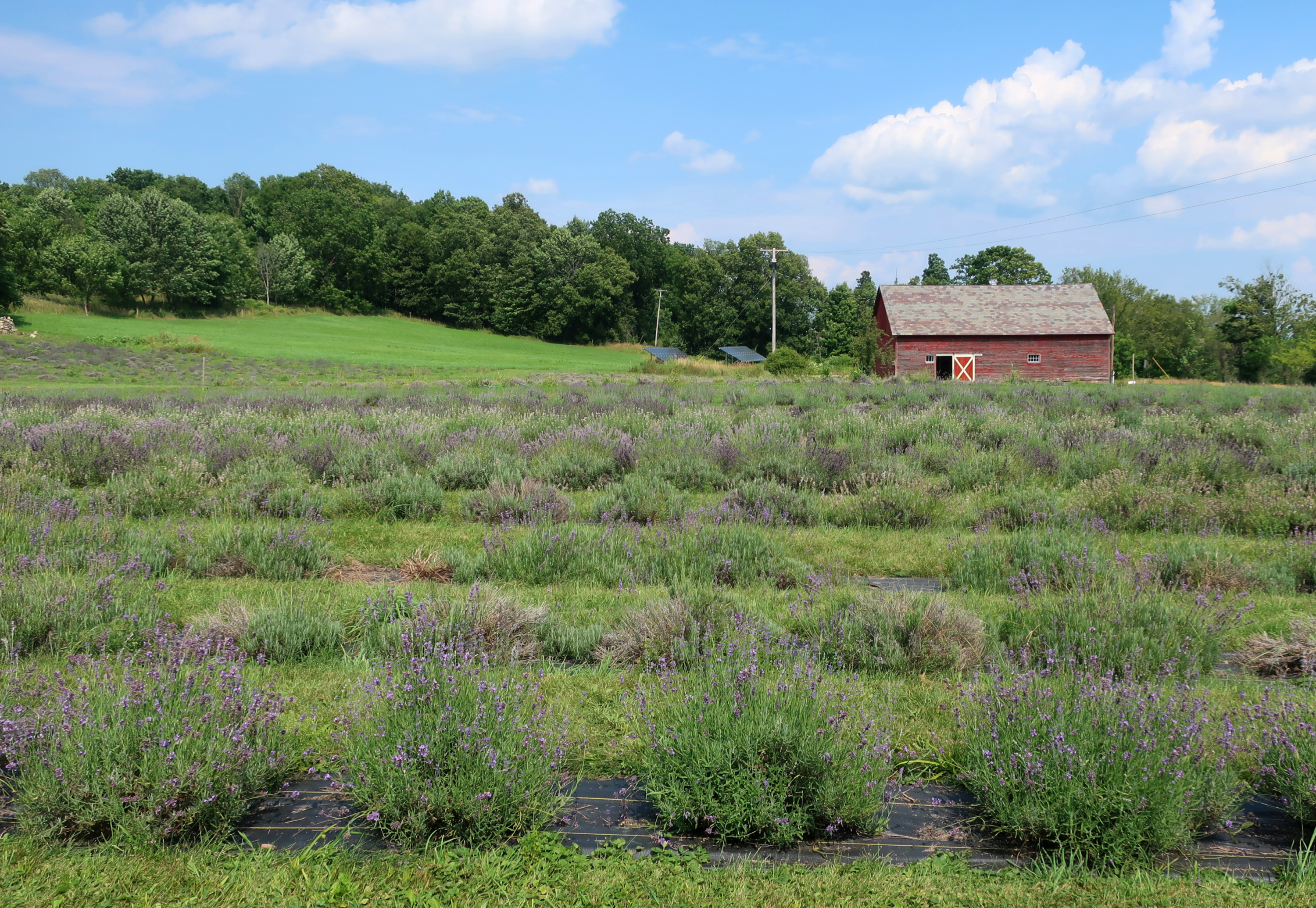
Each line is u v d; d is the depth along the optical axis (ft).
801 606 21.66
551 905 10.02
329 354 204.64
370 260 372.79
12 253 262.47
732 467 41.68
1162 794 10.99
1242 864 11.07
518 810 11.65
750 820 11.61
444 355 230.07
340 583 24.54
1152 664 17.04
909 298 175.73
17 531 26.25
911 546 29.32
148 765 11.34
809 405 75.87
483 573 25.66
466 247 384.68
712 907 10.00
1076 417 60.29
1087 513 32.42
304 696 16.06
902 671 17.87
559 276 364.99
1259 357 225.56
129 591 21.54
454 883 10.41
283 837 11.55
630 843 11.51
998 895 10.27
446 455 42.63
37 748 11.78
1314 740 12.49
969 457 43.29
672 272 409.69
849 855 11.32
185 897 10.07
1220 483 38.19
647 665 17.66
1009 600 22.58
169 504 33.14
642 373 164.55
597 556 26.03
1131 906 10.06
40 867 10.52
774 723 12.10
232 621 19.20
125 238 306.55
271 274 356.38
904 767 13.65
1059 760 11.62
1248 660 18.72
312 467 41.24
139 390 103.81
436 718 11.98
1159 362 279.69
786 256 330.34
